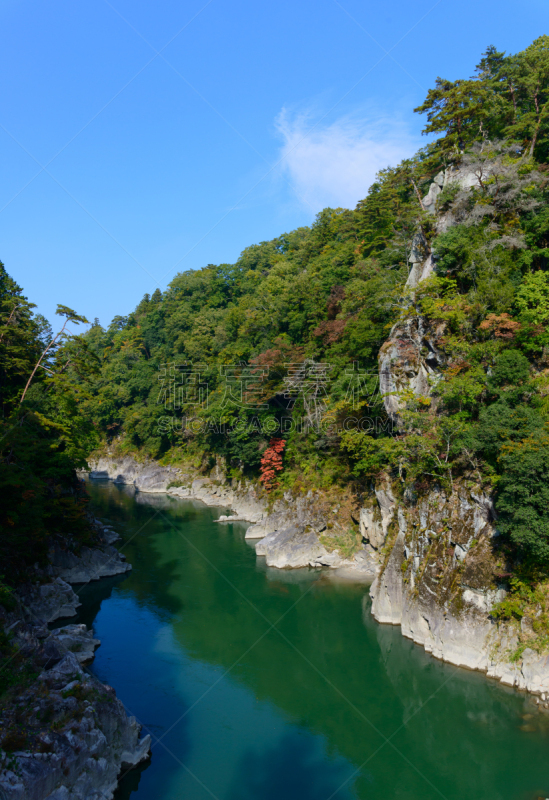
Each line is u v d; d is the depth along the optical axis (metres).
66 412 55.81
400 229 62.94
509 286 36.25
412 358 40.69
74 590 44.56
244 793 22.08
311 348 65.50
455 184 43.62
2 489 35.75
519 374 32.16
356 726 26.81
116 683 30.44
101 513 76.69
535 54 46.72
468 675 29.00
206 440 88.94
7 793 17.17
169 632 37.09
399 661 32.06
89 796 20.20
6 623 26.98
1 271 57.44
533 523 26.70
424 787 22.47
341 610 40.06
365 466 45.75
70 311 54.56
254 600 42.53
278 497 61.84
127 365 133.38
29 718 20.84
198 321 115.50
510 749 24.17
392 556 37.56
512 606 28.08
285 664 32.84
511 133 45.09
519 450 27.69
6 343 53.59
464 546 31.41
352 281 64.94
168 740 25.41
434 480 34.75
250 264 140.50
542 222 37.88
